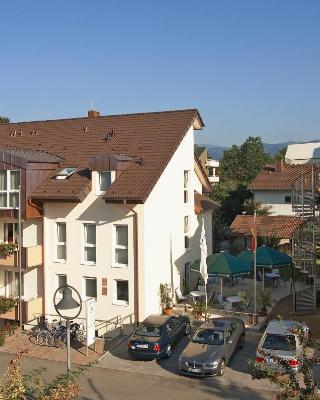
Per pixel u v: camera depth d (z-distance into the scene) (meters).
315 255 22.80
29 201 24.16
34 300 24.47
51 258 24.81
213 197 58.41
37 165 24.50
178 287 26.59
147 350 18.73
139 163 24.19
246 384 16.81
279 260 25.73
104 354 20.16
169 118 27.69
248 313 23.16
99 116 30.45
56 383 10.92
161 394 16.28
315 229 24.05
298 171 55.16
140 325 19.80
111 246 23.50
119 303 23.45
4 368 19.08
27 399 10.99
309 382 10.17
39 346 21.58
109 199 22.25
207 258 25.41
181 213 27.23
